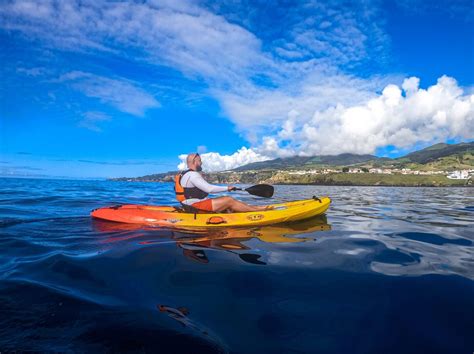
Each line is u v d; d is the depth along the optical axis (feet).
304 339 6.96
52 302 8.37
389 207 40.37
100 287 9.61
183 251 14.06
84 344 6.50
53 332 6.91
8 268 11.24
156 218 21.59
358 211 34.40
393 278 10.83
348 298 9.12
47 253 13.43
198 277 10.68
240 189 22.62
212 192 22.41
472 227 22.72
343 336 7.11
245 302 8.75
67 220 22.63
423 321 7.80
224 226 20.81
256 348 6.56
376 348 6.67
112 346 6.46
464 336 7.14
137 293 9.20
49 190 63.21
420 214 31.86
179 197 23.63
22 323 7.23
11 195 45.27
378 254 14.21
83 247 14.65
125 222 21.68
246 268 11.70
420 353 6.49
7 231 18.24
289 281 10.43
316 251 14.60
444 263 12.79
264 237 17.65
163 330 7.10
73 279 10.25
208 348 6.49
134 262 12.26
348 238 17.90
